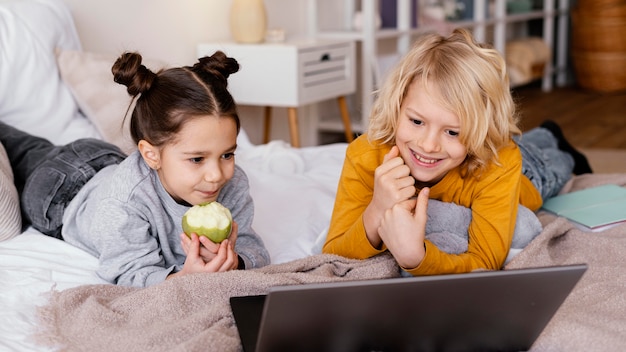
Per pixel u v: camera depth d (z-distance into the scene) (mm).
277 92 2990
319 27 3926
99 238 1337
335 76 3238
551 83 6266
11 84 1969
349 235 1378
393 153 1327
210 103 1241
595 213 1659
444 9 4629
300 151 2291
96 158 1618
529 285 905
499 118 1346
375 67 3611
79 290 1209
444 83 1255
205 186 1276
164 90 1265
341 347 929
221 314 1100
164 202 1354
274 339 892
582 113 5062
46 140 1818
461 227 1425
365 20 3623
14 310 1204
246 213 1470
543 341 1020
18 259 1403
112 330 1086
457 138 1289
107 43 2648
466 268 1324
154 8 2861
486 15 5027
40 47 2066
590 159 3709
